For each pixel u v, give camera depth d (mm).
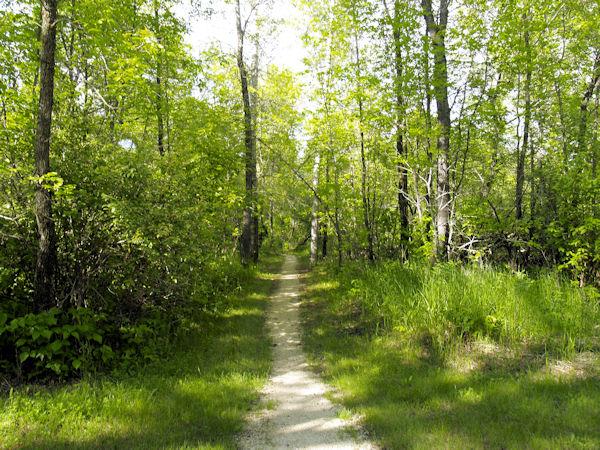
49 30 6074
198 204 8039
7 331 5922
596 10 11211
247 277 15812
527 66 10398
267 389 6137
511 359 6379
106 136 7844
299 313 11219
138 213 6527
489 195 13797
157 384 5785
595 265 10062
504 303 7602
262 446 4371
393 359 6824
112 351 6578
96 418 4605
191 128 13133
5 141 6934
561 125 12367
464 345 6969
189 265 7637
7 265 6457
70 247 6762
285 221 41188
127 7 10508
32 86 7973
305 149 18953
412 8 10062
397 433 4402
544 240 11547
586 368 5812
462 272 9266
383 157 13242
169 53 11047
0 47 7430
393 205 16094
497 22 9891
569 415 4512
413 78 10188
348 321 9523
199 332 8680
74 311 6160
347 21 12719
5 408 4629
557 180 10898
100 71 10430
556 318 7402
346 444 4371
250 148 17125
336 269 16125
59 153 6906
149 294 7531
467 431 4328
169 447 4082
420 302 8219
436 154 10906
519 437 4145
